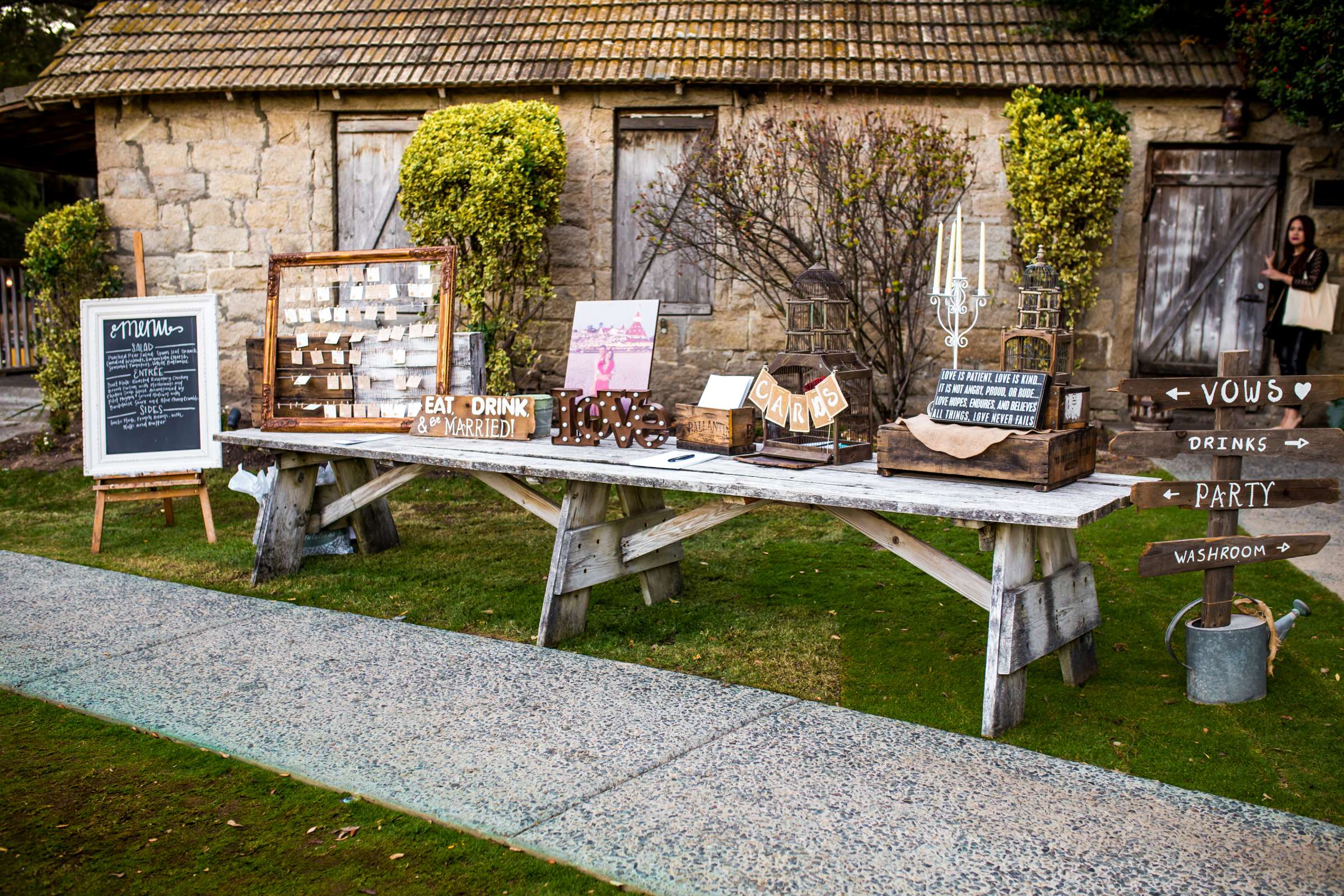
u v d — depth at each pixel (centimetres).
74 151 1190
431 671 410
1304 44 758
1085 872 266
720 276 895
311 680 401
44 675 406
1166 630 459
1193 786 317
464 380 549
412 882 267
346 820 297
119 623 469
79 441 936
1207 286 901
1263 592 504
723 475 404
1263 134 865
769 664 425
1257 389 362
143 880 270
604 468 428
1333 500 372
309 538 598
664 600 515
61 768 330
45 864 277
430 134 835
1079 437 382
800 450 423
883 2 935
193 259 957
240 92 927
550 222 870
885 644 448
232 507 732
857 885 261
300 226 942
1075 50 871
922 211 809
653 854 276
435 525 675
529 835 287
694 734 351
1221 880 263
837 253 834
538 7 957
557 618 448
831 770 323
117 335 633
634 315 526
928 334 877
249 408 943
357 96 924
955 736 349
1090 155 807
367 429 544
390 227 939
